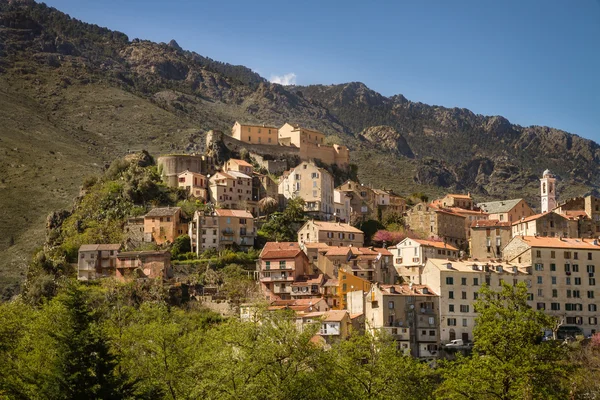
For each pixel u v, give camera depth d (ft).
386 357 416.26
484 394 360.28
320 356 394.93
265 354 378.12
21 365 376.27
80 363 326.44
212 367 375.25
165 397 368.89
